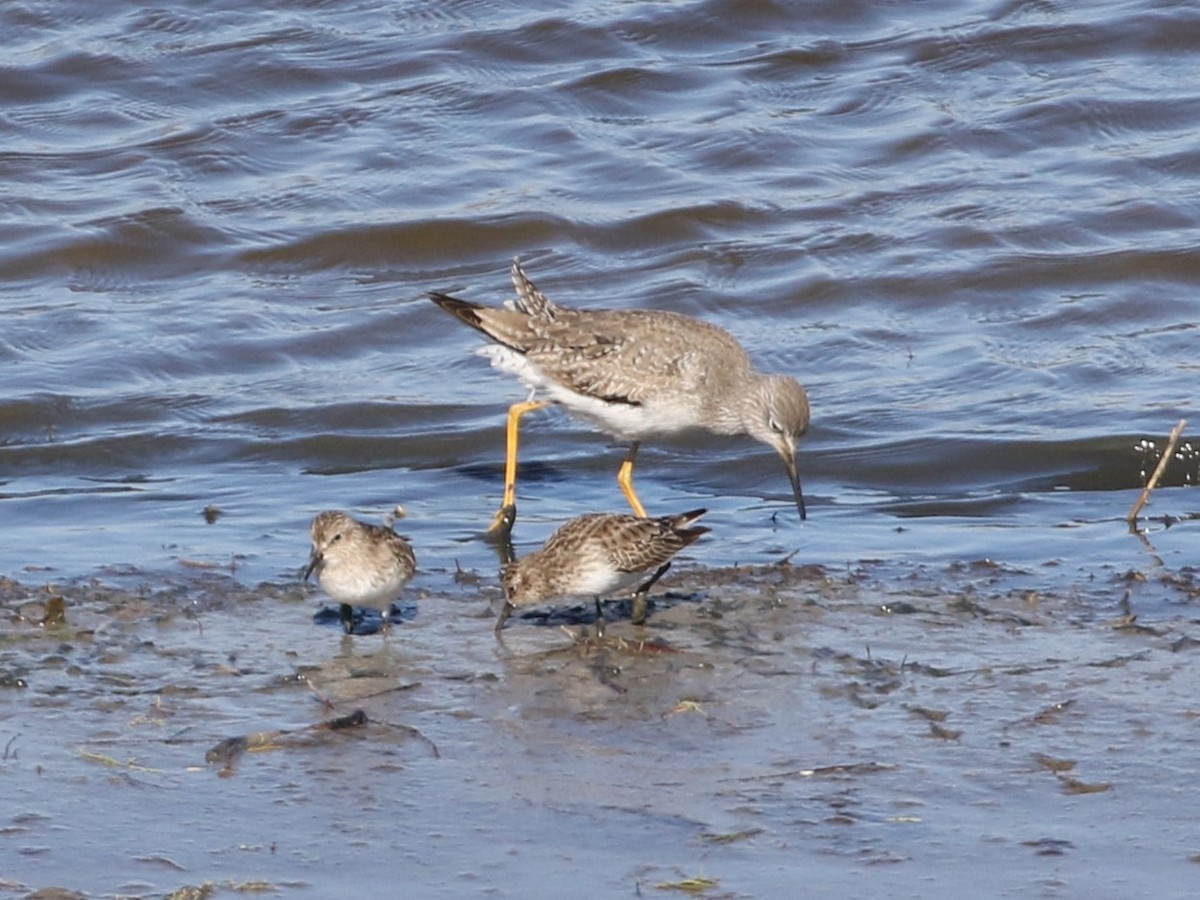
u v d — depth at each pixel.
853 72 23.97
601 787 9.74
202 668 11.32
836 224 20.62
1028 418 16.66
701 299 19.27
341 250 20.38
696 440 16.50
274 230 20.64
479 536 14.38
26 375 17.52
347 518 11.72
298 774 9.91
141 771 9.95
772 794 9.63
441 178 21.70
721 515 14.93
